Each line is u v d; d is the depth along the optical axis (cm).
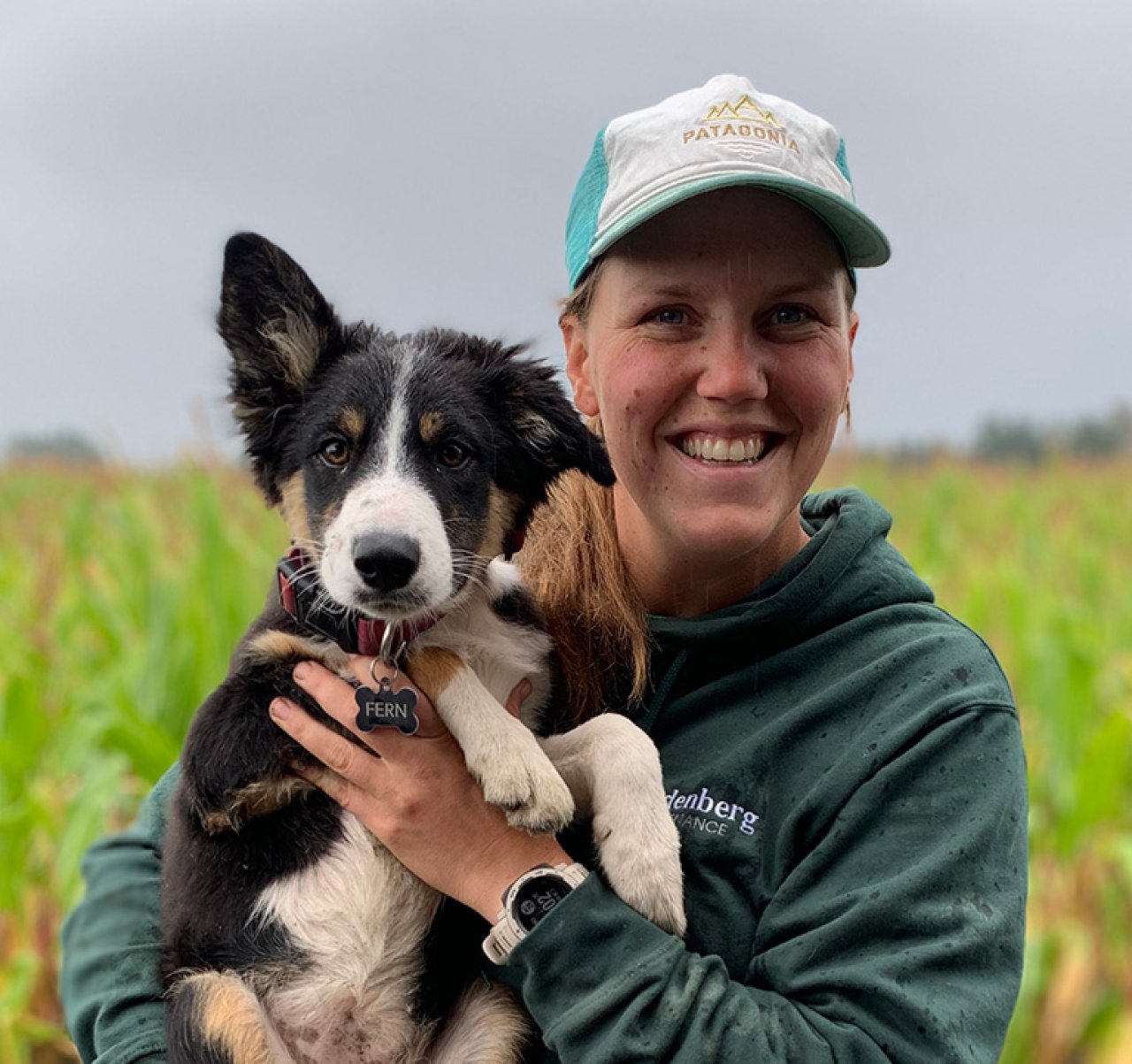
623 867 73
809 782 72
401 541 83
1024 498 441
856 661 75
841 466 432
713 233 76
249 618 179
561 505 92
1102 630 245
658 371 78
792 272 77
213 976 83
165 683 171
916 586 80
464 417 92
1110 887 167
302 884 84
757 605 77
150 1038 81
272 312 94
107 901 89
